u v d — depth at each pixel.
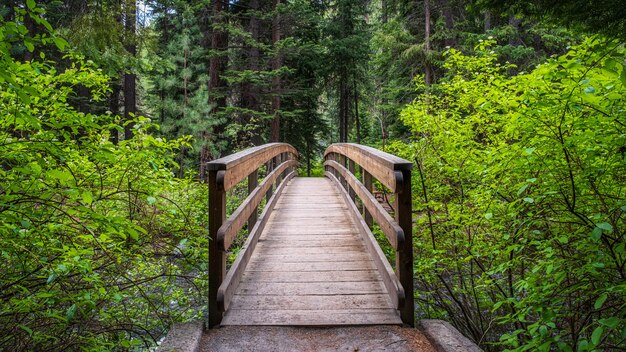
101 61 7.82
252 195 4.23
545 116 3.01
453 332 2.67
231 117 16.06
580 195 3.12
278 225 5.71
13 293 2.57
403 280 2.92
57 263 2.71
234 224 3.20
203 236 3.92
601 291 2.71
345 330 2.81
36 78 3.37
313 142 22.92
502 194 3.90
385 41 15.29
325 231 5.35
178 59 14.87
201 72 17.52
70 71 4.02
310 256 4.32
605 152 2.91
